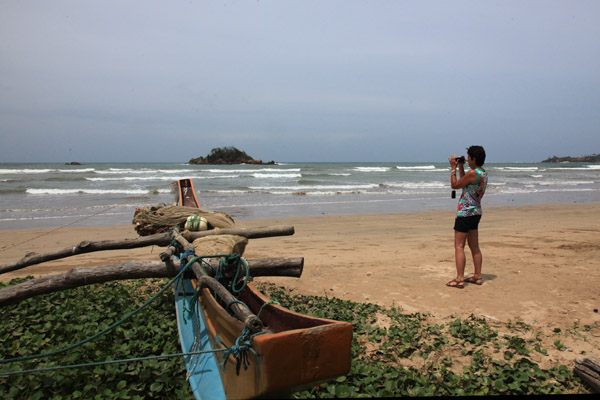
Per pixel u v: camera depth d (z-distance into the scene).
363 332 5.23
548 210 18.94
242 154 122.19
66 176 42.56
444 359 4.54
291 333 2.52
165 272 4.71
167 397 3.79
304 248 10.75
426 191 29.30
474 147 6.74
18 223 15.61
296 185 34.09
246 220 16.09
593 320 5.47
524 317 5.66
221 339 3.34
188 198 9.53
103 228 14.51
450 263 8.62
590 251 9.38
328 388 3.90
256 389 2.56
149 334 4.89
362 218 16.78
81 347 4.50
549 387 3.92
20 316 5.53
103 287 7.07
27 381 3.87
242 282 4.39
